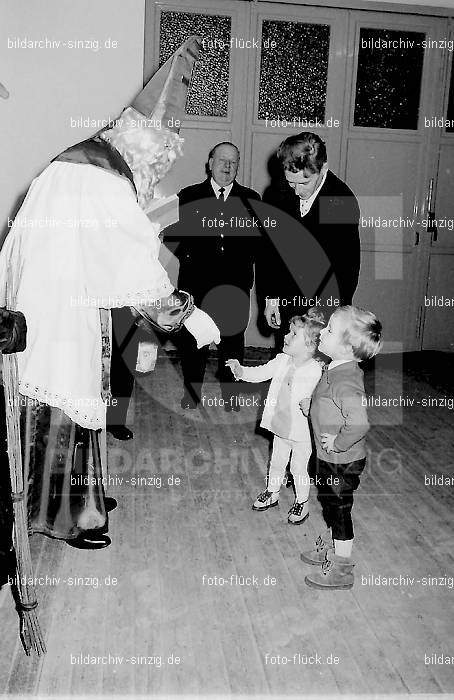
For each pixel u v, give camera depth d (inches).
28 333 91.3
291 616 88.7
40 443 96.1
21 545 76.9
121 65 200.5
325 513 110.4
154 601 90.8
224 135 217.2
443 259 229.6
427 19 213.8
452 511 120.1
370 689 75.9
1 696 72.9
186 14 208.7
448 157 223.6
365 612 90.0
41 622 85.4
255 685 75.9
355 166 221.9
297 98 217.0
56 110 200.7
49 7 194.2
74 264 92.0
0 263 96.1
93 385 95.3
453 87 219.5
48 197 93.3
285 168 116.1
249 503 120.4
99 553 102.2
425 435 157.6
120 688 74.8
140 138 97.8
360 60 215.9
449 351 232.5
